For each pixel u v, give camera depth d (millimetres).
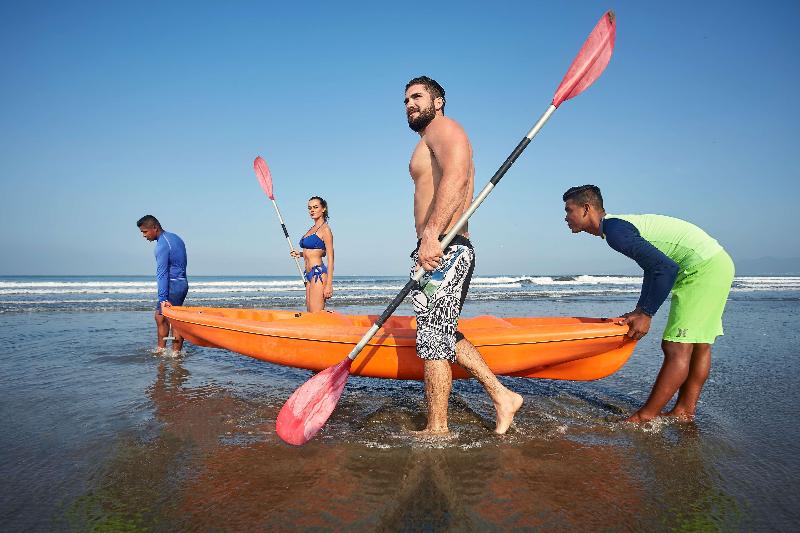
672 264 2766
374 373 3340
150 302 12148
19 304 11320
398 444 2523
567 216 3211
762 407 3297
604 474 2166
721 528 1707
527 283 35438
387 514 1779
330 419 2982
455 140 2436
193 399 3389
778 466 2283
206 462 2264
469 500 1900
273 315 4941
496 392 2697
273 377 4168
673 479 2123
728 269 2830
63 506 1826
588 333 3113
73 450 2389
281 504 1854
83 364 4551
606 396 3600
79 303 11711
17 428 2699
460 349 2707
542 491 1989
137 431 2682
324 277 5586
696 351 2967
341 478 2096
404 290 2691
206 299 14594
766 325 8258
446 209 2379
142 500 1881
